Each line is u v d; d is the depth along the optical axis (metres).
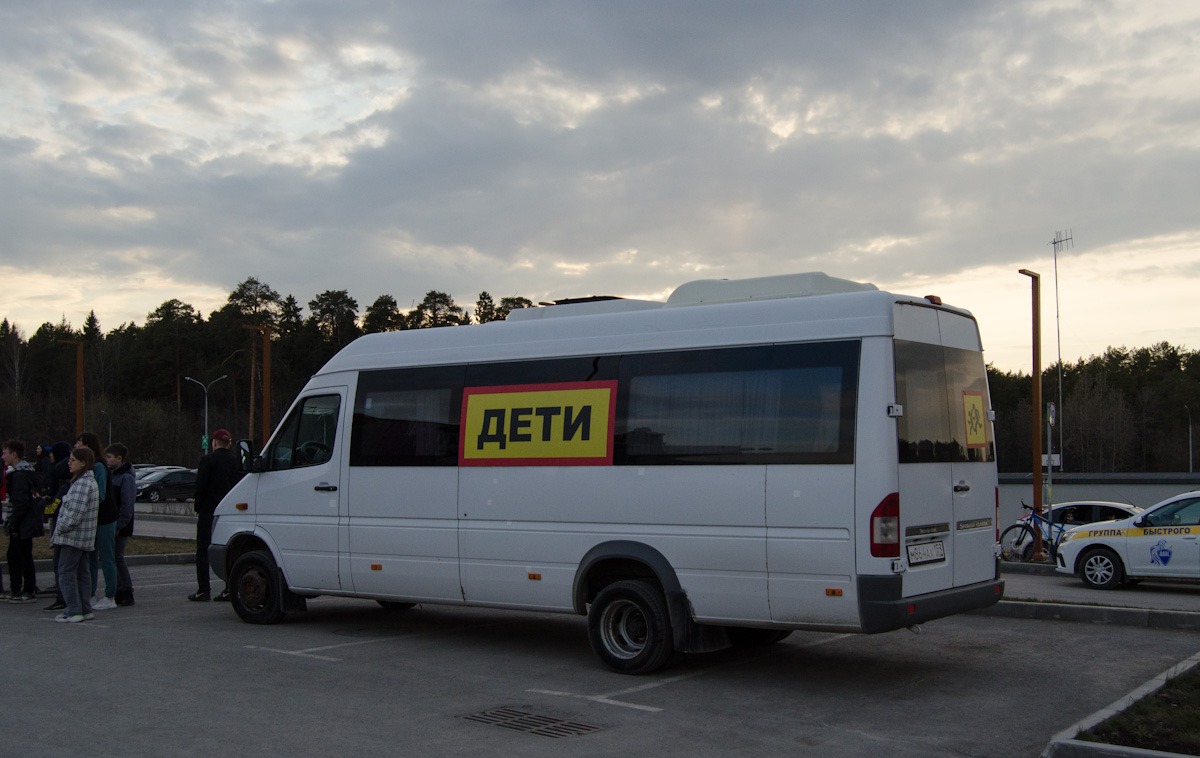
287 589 10.21
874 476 6.81
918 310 7.46
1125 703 6.42
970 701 7.00
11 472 12.21
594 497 8.04
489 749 5.75
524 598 8.43
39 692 7.19
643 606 7.78
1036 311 19.64
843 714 6.63
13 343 96.06
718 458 7.48
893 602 6.70
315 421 10.11
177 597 12.62
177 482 45.03
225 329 92.00
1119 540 14.84
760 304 7.63
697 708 6.80
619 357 8.16
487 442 8.73
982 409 8.20
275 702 6.91
